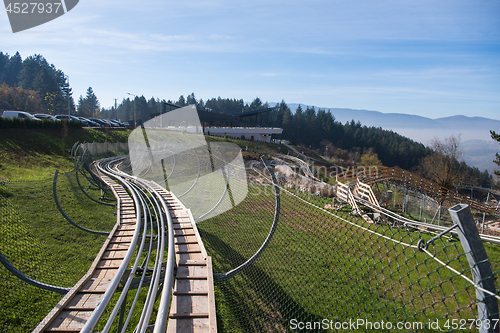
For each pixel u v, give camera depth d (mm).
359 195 10781
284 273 4590
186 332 3051
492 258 5359
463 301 3943
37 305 4520
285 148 43594
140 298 5227
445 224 9383
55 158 21875
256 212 8102
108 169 16234
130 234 6156
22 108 66500
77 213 9289
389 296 4129
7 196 9172
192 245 5523
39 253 6211
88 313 3486
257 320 3943
